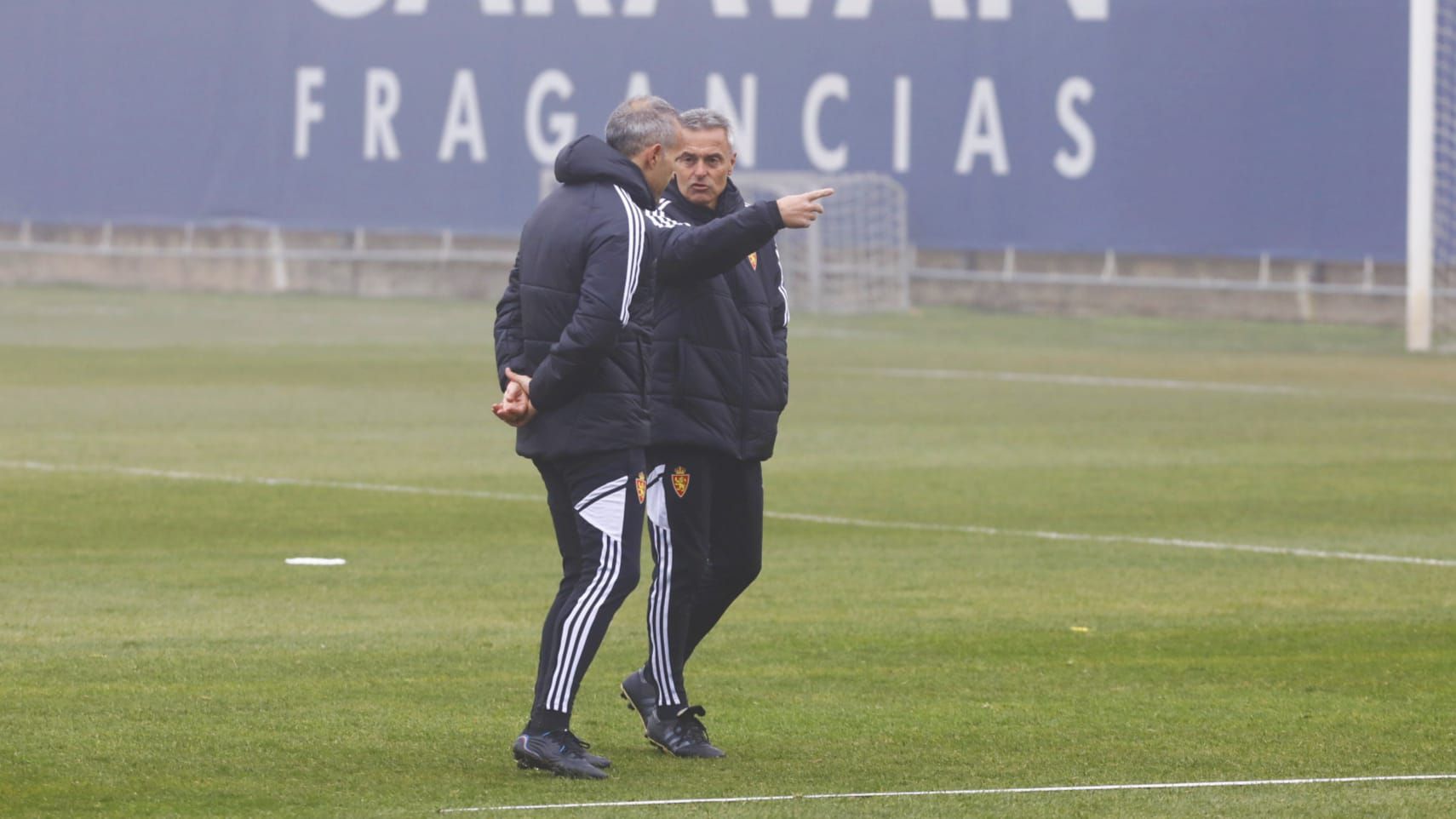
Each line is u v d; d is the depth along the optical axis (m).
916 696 23.31
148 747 20.11
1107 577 32.44
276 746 20.23
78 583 30.66
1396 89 109.94
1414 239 96.25
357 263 129.88
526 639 26.50
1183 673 24.88
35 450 49.09
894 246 119.94
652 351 20.36
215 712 21.83
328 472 45.47
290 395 65.06
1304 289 113.38
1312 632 27.80
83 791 18.31
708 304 20.52
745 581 21.45
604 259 18.53
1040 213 117.12
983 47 117.44
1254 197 113.06
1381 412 63.91
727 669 24.91
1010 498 42.66
